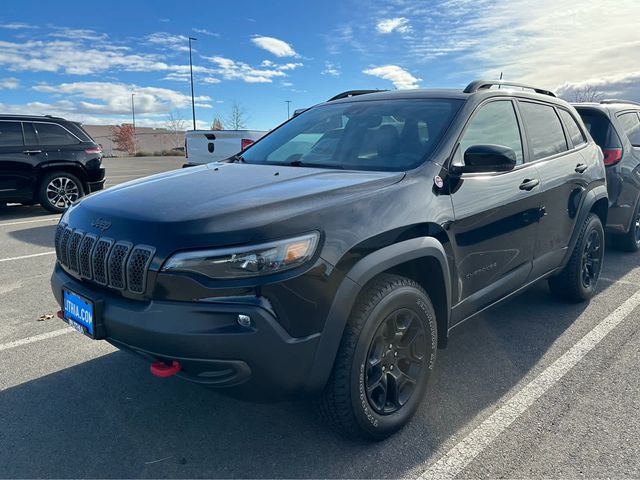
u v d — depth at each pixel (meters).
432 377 3.32
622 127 6.06
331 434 2.73
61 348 3.77
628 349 3.71
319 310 2.25
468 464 2.48
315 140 3.60
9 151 9.29
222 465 2.48
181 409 2.96
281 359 2.18
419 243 2.62
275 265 2.14
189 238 2.16
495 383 3.24
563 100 4.60
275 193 2.49
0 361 3.55
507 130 3.59
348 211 2.41
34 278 5.52
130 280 2.27
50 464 2.48
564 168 4.07
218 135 10.41
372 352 2.54
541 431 2.73
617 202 5.90
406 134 3.21
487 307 3.40
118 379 3.31
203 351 2.12
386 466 2.47
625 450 2.57
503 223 3.32
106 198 2.73
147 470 2.45
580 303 4.64
